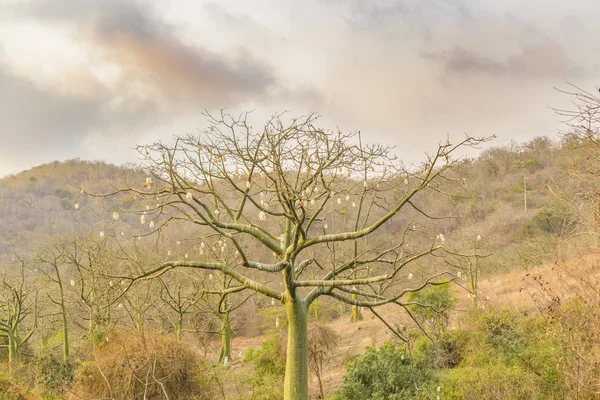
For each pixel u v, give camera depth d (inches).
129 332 537.3
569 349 323.3
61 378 767.7
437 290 666.8
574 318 321.1
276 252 454.3
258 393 546.3
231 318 942.4
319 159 425.4
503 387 430.6
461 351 604.7
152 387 510.0
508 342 526.6
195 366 549.0
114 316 650.2
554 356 446.6
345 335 943.7
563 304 389.7
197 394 533.0
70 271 960.3
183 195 409.1
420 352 595.5
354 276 533.3
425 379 520.4
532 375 442.0
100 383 510.3
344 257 825.5
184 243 675.4
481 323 588.1
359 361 554.3
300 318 444.5
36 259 965.8
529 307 632.4
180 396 517.7
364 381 541.0
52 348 956.0
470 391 443.2
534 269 854.5
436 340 597.3
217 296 890.7
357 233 430.0
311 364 672.4
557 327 383.9
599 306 287.7
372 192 501.7
